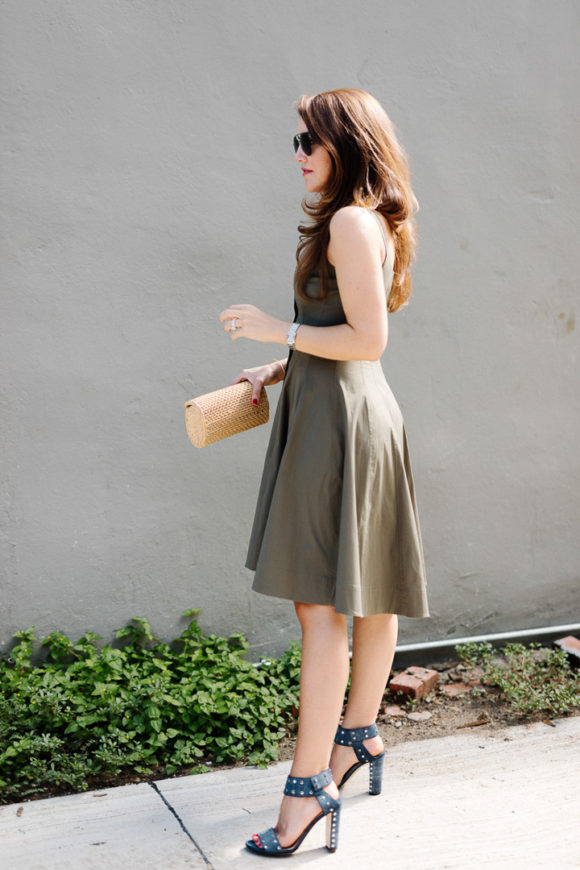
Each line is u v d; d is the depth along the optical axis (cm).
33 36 310
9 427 321
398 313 368
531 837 241
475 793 267
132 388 336
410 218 242
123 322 332
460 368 381
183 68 329
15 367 320
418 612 243
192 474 347
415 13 359
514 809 257
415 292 370
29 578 329
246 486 355
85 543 335
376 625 252
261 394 256
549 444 400
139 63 324
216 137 337
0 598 325
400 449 244
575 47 388
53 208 319
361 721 259
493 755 295
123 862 227
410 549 244
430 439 378
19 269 317
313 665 229
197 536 349
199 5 329
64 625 334
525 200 385
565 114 389
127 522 339
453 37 366
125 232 329
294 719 320
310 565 228
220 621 355
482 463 388
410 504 246
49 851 232
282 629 365
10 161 312
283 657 351
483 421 387
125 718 293
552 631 404
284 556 229
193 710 301
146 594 345
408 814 254
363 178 227
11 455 322
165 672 320
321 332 224
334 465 228
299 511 229
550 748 301
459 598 388
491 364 386
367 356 220
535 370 395
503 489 393
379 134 229
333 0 346
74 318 326
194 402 247
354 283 217
